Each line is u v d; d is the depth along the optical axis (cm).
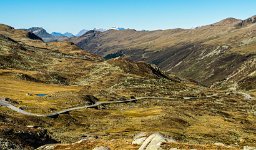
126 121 14062
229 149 4688
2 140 6391
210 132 13138
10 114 12069
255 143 11800
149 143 4884
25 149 6656
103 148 5088
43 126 11969
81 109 15675
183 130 13100
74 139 9444
